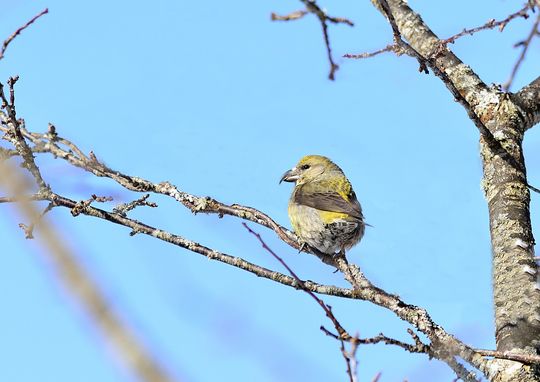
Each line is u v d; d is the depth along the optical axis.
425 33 12.98
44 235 3.40
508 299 8.73
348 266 9.34
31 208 4.58
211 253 9.60
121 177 11.01
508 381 7.44
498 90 11.60
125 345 3.03
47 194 10.07
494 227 9.77
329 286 9.12
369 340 7.17
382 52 9.05
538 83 11.65
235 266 9.50
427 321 8.12
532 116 11.27
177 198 11.13
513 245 9.34
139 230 9.98
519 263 9.09
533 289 8.72
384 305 8.61
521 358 7.51
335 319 6.88
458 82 12.07
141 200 10.52
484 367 7.62
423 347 7.58
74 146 10.72
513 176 10.28
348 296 8.97
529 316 8.38
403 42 8.66
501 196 10.06
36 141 10.91
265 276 9.38
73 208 10.13
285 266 8.23
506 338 8.24
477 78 12.04
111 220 10.07
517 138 10.85
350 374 6.25
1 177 4.74
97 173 10.99
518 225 9.61
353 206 12.12
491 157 10.64
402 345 7.44
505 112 11.13
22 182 4.79
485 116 11.30
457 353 7.71
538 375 7.54
